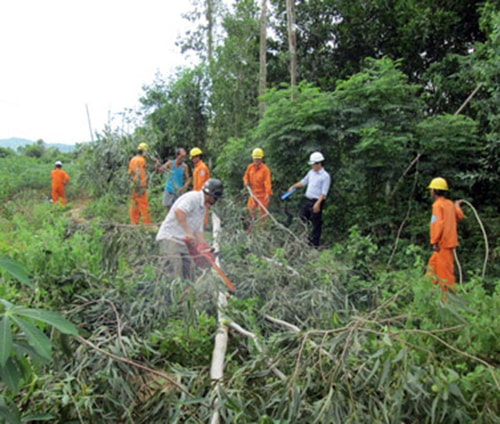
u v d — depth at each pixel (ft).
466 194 28.73
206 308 13.71
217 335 12.12
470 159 27.43
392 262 25.31
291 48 40.09
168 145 53.42
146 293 14.64
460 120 27.17
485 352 10.93
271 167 30.94
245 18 52.26
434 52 39.45
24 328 5.54
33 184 60.18
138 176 30.14
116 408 9.34
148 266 15.38
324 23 45.57
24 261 13.48
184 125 54.34
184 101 54.19
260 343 11.37
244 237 20.44
